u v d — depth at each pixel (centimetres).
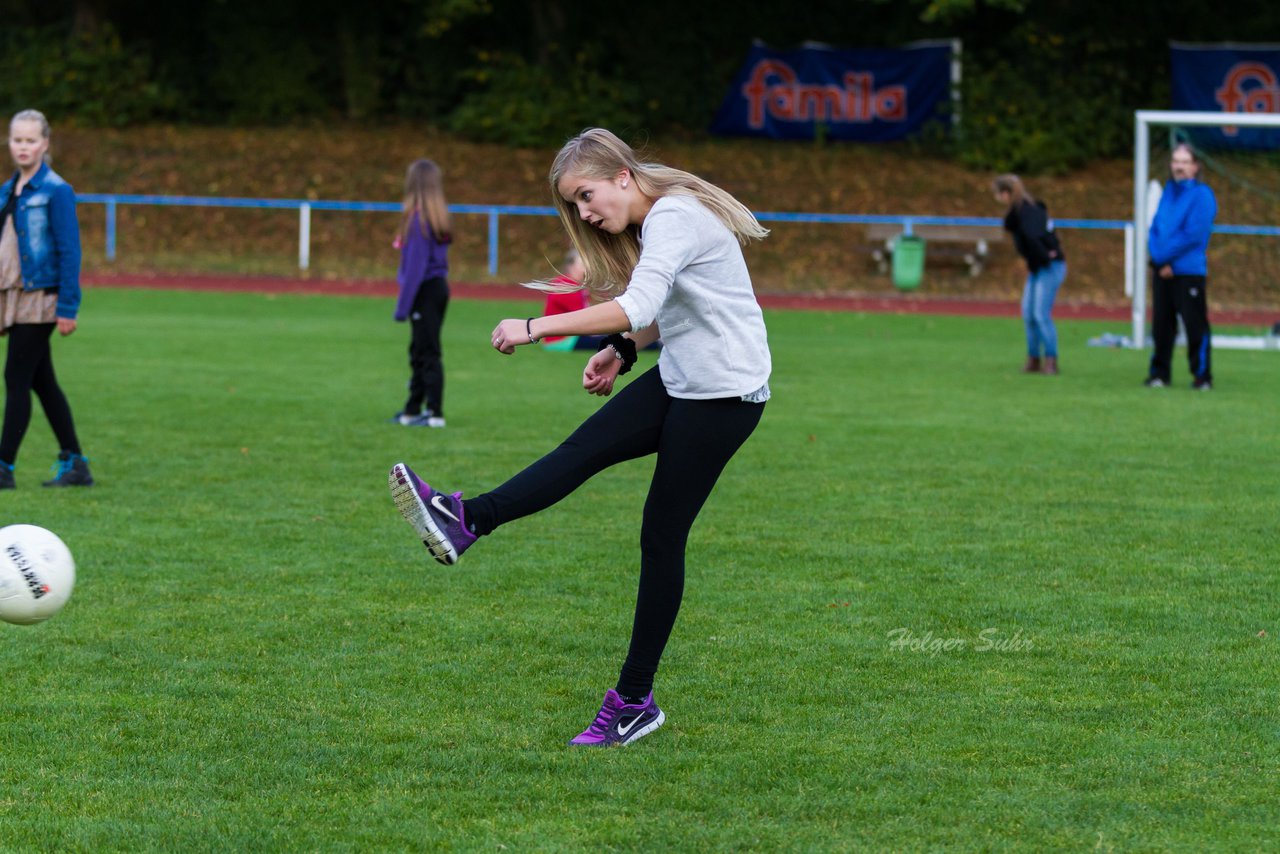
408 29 4156
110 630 636
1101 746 497
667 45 4150
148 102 3969
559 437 1198
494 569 755
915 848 413
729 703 544
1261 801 449
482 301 2777
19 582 548
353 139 3950
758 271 3303
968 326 2441
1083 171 3872
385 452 1113
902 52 3888
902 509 919
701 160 3797
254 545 803
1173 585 730
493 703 545
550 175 495
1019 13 4025
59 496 930
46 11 4234
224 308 2461
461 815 437
